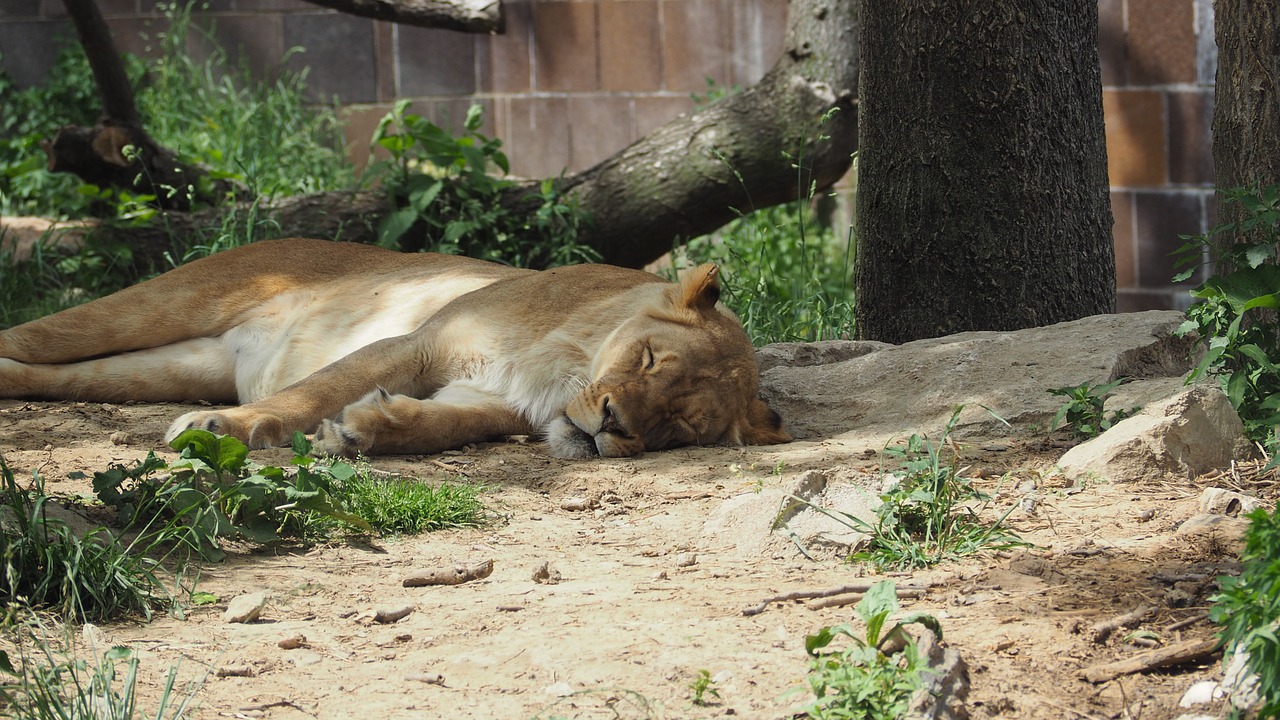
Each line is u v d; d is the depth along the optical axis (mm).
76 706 4891
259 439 9047
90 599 6094
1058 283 11719
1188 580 6102
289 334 11555
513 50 24797
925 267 11828
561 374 10109
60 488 7906
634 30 24531
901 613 5898
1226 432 8219
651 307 10008
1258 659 4543
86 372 11453
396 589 6539
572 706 4977
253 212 16453
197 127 23859
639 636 5699
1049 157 11586
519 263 17656
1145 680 5094
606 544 7395
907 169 11797
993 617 5805
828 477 7652
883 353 11062
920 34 11539
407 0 18594
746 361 9992
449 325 10383
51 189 22625
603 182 17656
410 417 9445
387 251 12344
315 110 25172
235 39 25438
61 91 25531
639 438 9430
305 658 5551
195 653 5586
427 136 17828
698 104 23594
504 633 5816
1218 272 11039
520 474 9070
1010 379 10141
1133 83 23312
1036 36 11414
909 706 4691
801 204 15797
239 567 6844
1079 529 7109
